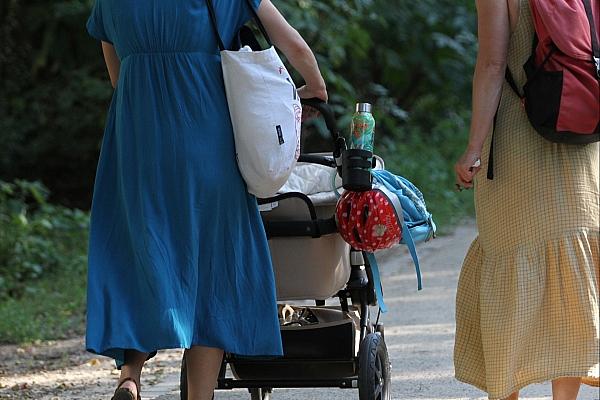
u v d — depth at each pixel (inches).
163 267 375.9
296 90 397.4
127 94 389.4
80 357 706.8
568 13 385.1
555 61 385.1
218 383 435.8
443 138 1857.8
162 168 382.9
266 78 383.2
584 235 392.5
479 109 395.2
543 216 393.7
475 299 415.8
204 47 386.9
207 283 386.3
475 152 396.8
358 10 1695.4
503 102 401.7
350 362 429.1
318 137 1731.1
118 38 393.7
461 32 1987.0
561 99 380.8
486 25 392.8
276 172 385.1
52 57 1710.1
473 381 417.7
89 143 1729.8
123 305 378.0
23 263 1048.8
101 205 396.5
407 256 1076.5
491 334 400.8
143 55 387.2
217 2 386.9
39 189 1338.6
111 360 692.1
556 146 394.0
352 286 458.3
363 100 2003.0
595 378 398.3
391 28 1946.4
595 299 391.5
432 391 551.2
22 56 1733.5
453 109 2043.6
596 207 395.9
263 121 381.7
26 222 1133.1
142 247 378.6
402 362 625.3
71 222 1254.3
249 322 386.9
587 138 385.7
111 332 371.2
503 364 398.0
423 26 1999.3
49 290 989.8
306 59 404.8
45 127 1728.6
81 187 1777.8
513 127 398.9
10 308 869.2
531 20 394.6
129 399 370.6
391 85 2063.2
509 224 399.2
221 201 386.3
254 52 384.5
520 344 398.0
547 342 397.7
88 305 375.6
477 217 414.0
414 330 724.0
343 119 1615.4
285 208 419.8
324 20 1651.1
